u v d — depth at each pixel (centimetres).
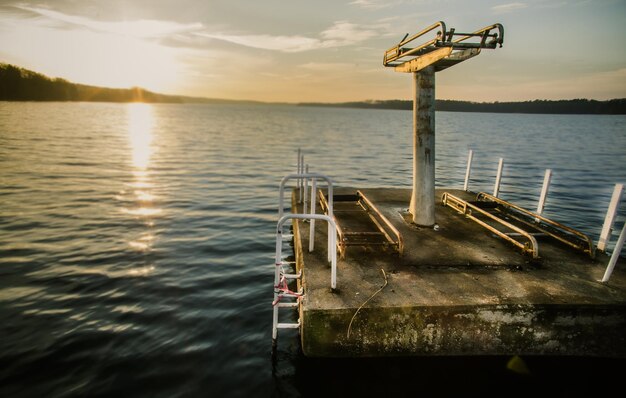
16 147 2861
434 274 537
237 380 471
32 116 7512
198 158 2789
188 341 553
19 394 434
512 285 504
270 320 620
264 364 504
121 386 453
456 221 816
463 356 498
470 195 1075
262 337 570
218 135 5231
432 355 459
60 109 12269
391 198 1032
